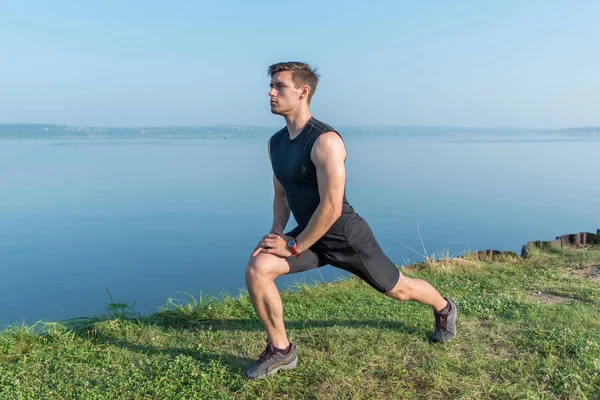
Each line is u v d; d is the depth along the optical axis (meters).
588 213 25.34
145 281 12.91
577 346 3.44
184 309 4.68
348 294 5.34
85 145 199.25
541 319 4.20
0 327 4.12
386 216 24.62
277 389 3.03
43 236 19.83
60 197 33.19
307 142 3.00
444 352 3.50
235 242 18.48
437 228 21.09
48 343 3.83
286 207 3.61
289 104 3.04
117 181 46.25
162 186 41.41
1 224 22.64
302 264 3.20
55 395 3.02
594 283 5.61
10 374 3.28
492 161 79.56
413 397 2.91
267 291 3.04
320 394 2.92
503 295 5.07
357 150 133.88
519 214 25.16
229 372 3.26
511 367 3.23
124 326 4.17
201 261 15.26
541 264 6.75
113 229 21.45
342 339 3.76
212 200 31.72
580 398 2.79
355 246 3.21
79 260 15.52
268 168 66.81
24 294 11.72
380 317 4.37
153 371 3.28
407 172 57.41
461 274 6.36
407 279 3.48
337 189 2.92
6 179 47.84
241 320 4.43
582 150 127.44
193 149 151.00
